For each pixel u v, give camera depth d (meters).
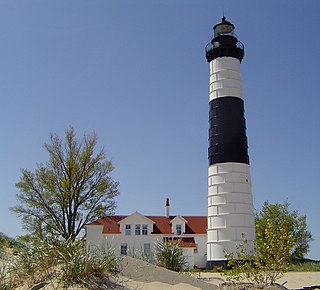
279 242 15.72
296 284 20.83
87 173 43.12
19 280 13.75
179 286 14.39
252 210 34.31
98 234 48.28
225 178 34.09
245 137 35.66
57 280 13.21
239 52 36.78
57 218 42.00
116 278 14.21
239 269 15.48
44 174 42.12
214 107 35.97
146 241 48.69
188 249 47.34
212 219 33.94
